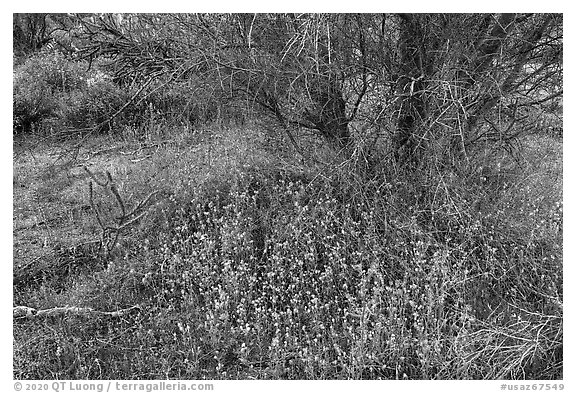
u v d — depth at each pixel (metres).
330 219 4.51
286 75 4.58
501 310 3.97
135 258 4.71
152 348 3.84
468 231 4.24
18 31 11.27
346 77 4.69
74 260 4.82
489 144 5.03
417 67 4.56
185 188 5.46
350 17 4.42
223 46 4.62
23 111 8.38
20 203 5.89
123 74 5.37
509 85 4.73
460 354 3.46
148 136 7.04
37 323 4.09
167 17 4.77
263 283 4.21
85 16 5.03
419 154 4.70
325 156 5.13
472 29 4.57
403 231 4.39
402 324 3.68
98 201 5.66
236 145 5.90
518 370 3.53
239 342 3.86
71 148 5.71
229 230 4.75
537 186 4.94
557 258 4.12
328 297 4.16
